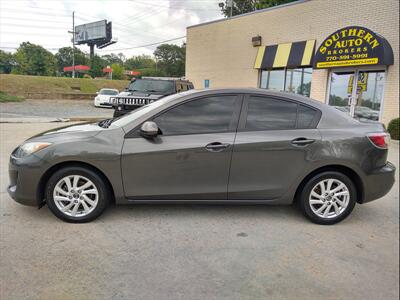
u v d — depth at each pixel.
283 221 4.12
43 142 3.80
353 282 2.88
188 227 3.83
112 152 3.74
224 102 4.01
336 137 3.98
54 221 3.85
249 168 3.91
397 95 11.20
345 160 3.96
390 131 10.84
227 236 3.65
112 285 2.70
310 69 14.05
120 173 3.78
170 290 2.67
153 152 3.78
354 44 11.14
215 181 3.91
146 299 2.55
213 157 3.85
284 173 3.96
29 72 79.50
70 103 30.20
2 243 3.31
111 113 20.80
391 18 11.26
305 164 3.95
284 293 2.70
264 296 2.64
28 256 3.08
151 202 3.92
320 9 13.45
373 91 11.87
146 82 11.36
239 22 16.81
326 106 4.18
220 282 2.80
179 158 3.82
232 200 4.00
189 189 3.90
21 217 3.93
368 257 3.30
